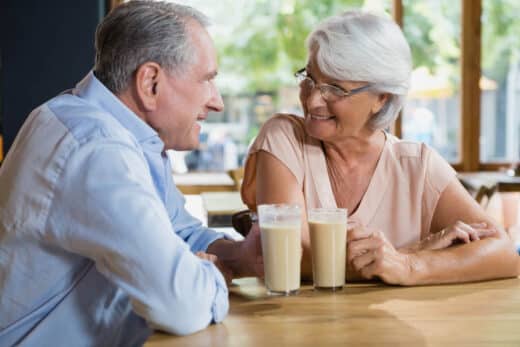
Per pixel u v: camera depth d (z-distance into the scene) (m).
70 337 1.22
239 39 4.95
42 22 4.37
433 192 1.68
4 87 4.37
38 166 1.15
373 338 1.07
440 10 4.87
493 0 4.92
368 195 1.66
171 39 1.25
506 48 4.96
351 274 1.44
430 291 1.36
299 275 1.35
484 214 1.64
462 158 4.93
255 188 1.73
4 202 1.18
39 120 1.21
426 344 1.04
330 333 1.09
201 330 1.11
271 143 1.67
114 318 1.23
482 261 1.44
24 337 1.22
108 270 1.12
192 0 4.85
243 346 1.04
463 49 4.86
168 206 1.60
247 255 1.45
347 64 1.47
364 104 1.52
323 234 1.34
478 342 1.05
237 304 1.27
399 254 1.41
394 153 1.70
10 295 1.21
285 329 1.12
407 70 1.54
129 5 1.28
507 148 5.05
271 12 4.95
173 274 1.09
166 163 1.60
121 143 1.17
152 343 1.05
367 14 1.53
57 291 1.21
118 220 1.09
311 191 1.67
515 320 1.16
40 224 1.15
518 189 4.10
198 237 1.61
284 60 5.00
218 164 5.01
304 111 1.60
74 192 1.12
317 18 4.96
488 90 4.99
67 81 4.41
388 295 1.33
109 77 1.28
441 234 1.51
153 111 1.29
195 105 1.30
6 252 1.19
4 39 4.36
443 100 4.95
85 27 4.39
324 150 1.69
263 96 5.02
